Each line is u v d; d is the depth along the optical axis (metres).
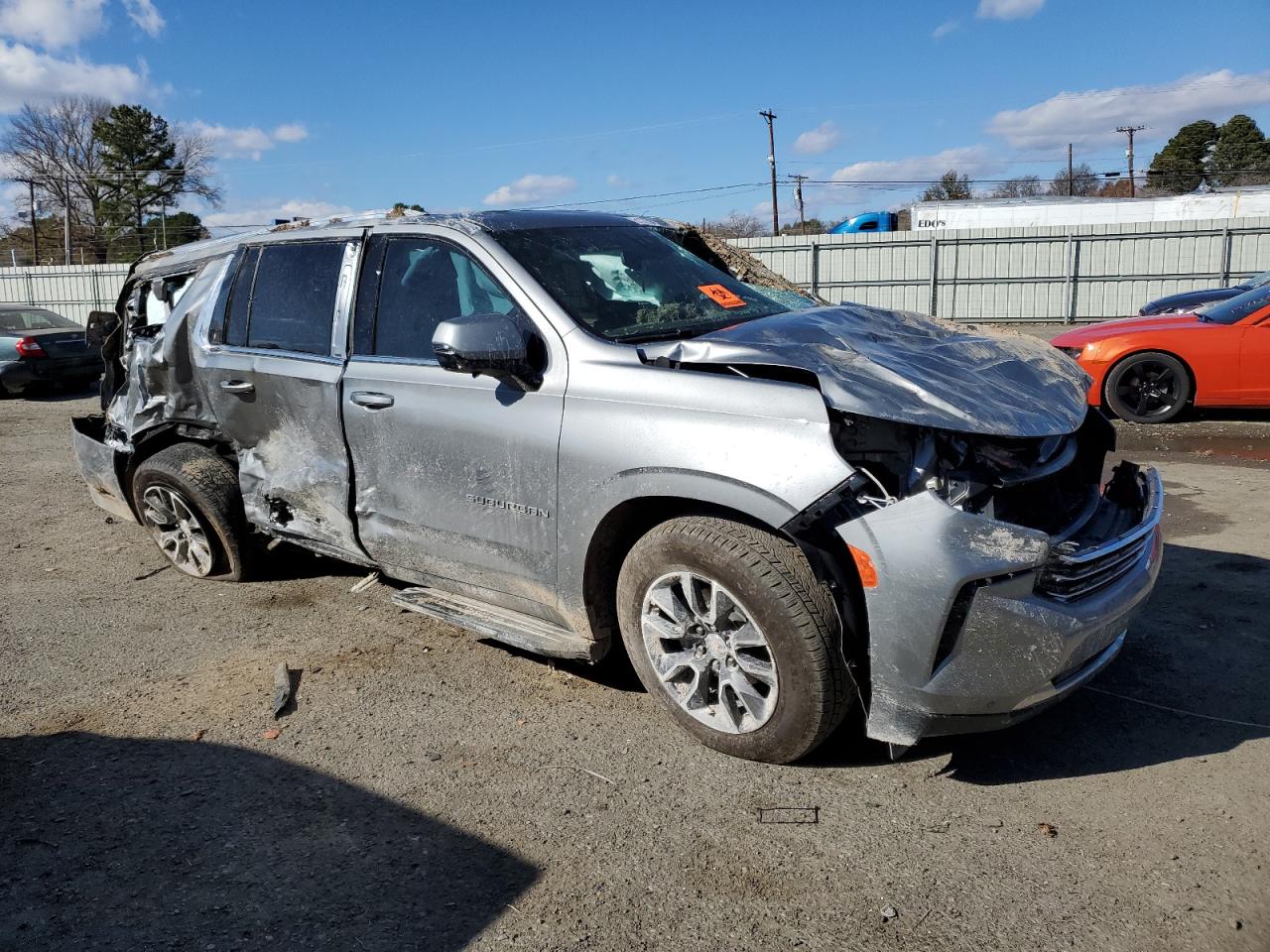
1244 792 2.97
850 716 3.51
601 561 3.45
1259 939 2.35
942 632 2.76
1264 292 9.12
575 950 2.38
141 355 5.26
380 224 4.18
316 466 4.30
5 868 2.79
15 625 4.79
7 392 14.23
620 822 2.91
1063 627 2.79
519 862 2.74
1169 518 5.93
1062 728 3.41
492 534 3.66
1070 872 2.62
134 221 63.78
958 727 2.87
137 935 2.48
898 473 3.00
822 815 2.91
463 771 3.24
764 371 3.20
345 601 4.93
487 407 3.59
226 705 3.80
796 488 2.85
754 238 28.83
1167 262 25.42
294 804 3.07
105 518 7.00
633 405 3.22
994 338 3.85
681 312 3.83
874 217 33.94
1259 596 4.52
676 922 2.47
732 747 3.22
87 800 3.13
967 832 2.81
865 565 2.82
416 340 3.93
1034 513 3.08
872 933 2.41
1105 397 9.47
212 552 5.17
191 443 5.22
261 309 4.59
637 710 3.63
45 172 63.84
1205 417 9.57
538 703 3.72
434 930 2.47
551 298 3.57
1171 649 4.00
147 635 4.59
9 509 7.34
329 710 3.73
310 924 2.51
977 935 2.39
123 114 62.44
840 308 3.90
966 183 73.12
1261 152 79.50
